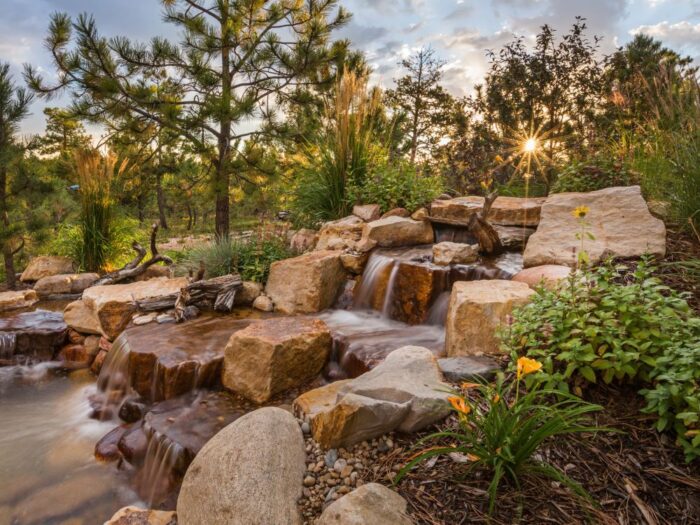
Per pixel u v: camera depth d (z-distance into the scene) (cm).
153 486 283
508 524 161
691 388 183
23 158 856
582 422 204
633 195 426
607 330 222
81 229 860
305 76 945
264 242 615
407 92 1414
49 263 841
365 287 493
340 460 208
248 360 339
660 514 162
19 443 347
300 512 187
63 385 452
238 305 521
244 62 933
